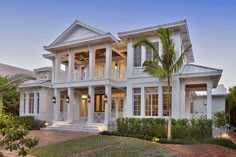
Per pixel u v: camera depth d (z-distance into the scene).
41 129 18.56
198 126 13.46
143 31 15.89
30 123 19.19
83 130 16.53
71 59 19.41
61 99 22.52
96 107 21.06
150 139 12.78
